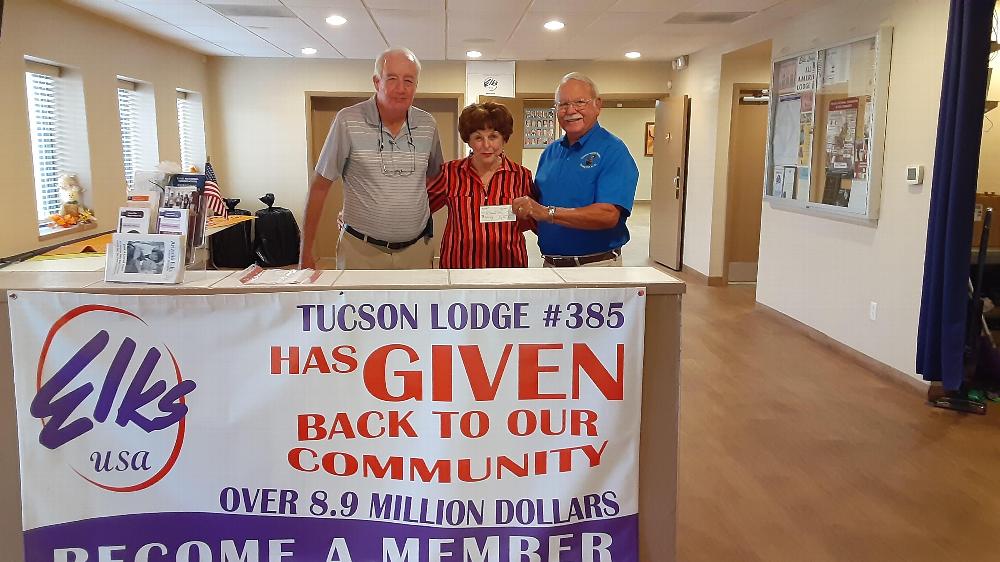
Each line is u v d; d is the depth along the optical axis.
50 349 1.63
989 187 4.95
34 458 1.66
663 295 1.72
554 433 1.73
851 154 4.72
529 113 14.66
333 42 6.95
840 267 4.96
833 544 2.51
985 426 3.61
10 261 2.08
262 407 1.68
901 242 4.27
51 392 1.64
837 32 5.01
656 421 1.78
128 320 1.63
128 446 1.68
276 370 1.67
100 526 1.70
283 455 1.70
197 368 1.66
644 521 1.82
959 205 3.60
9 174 4.51
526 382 1.71
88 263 1.99
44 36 4.85
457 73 8.48
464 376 1.69
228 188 8.46
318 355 1.67
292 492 1.72
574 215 2.60
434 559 1.75
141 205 1.71
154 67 6.71
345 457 1.71
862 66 4.57
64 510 1.69
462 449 1.72
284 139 8.42
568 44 7.05
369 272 1.82
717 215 7.45
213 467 1.70
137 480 1.69
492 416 1.71
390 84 2.59
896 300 4.32
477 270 1.86
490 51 7.56
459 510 1.74
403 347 1.68
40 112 5.16
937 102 3.94
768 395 4.07
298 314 1.65
